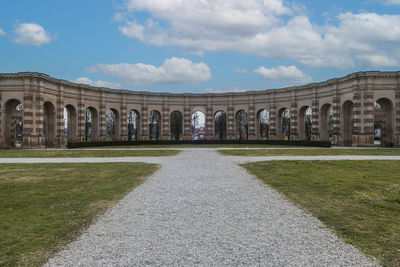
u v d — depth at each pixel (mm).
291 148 48719
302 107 68062
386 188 13430
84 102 65250
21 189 13703
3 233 7879
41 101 54812
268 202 11172
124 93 73188
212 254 6574
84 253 6660
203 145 65188
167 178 16844
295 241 7301
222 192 13008
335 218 9070
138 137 76438
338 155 32438
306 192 12766
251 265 6062
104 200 11562
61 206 10633
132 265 6090
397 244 7066
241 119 105250
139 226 8477
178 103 79125
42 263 6195
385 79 53312
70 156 33344
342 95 58531
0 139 54281
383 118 59812
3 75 53719
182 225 8555
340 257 6414
